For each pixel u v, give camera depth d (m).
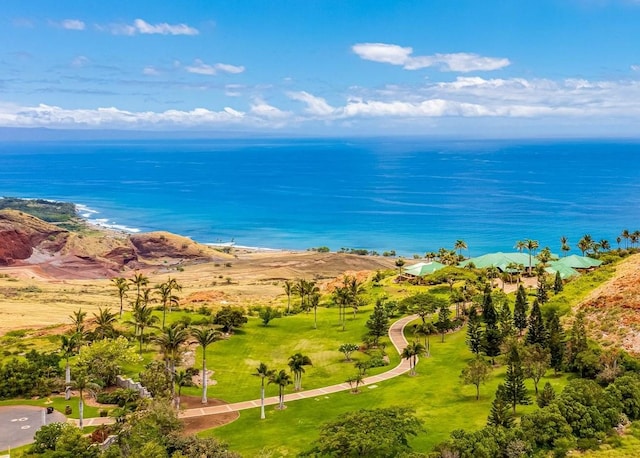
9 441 72.31
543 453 63.81
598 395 71.12
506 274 159.75
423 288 158.88
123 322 129.88
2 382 89.38
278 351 118.56
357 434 63.03
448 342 114.88
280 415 84.56
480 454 61.09
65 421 79.12
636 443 64.69
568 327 100.44
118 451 65.00
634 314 96.19
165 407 73.19
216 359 113.06
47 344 119.56
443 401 83.12
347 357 111.25
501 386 76.06
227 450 66.69
